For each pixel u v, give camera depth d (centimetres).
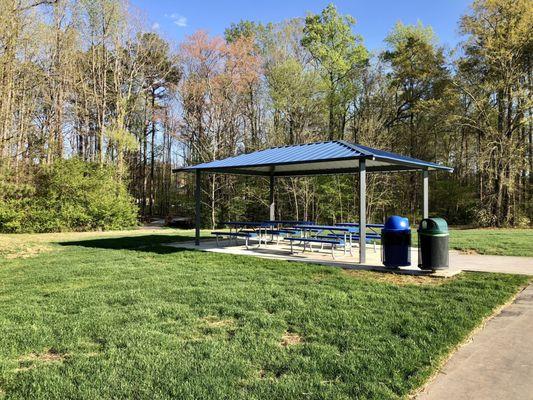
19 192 1862
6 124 1877
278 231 1182
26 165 2005
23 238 1554
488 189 2305
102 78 2755
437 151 2891
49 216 1884
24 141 2095
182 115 2753
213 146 2475
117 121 2614
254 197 2531
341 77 2875
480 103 2205
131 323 484
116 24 2570
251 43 2638
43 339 433
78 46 2461
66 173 1970
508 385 330
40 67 2200
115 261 958
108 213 2041
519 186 2283
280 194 2492
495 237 1399
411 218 2578
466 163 2600
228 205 2477
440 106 2395
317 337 433
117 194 2247
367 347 401
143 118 3456
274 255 1025
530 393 317
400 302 561
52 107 2356
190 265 885
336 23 2864
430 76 2770
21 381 337
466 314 504
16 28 1703
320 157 928
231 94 2559
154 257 1014
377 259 945
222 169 1250
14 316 518
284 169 1385
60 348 408
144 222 3269
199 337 439
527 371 356
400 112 2906
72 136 2817
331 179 2386
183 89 2650
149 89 3219
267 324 475
